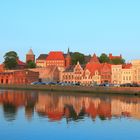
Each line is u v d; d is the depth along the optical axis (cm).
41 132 7744
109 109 12200
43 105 13538
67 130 7975
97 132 7812
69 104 14088
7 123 8750
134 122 9150
